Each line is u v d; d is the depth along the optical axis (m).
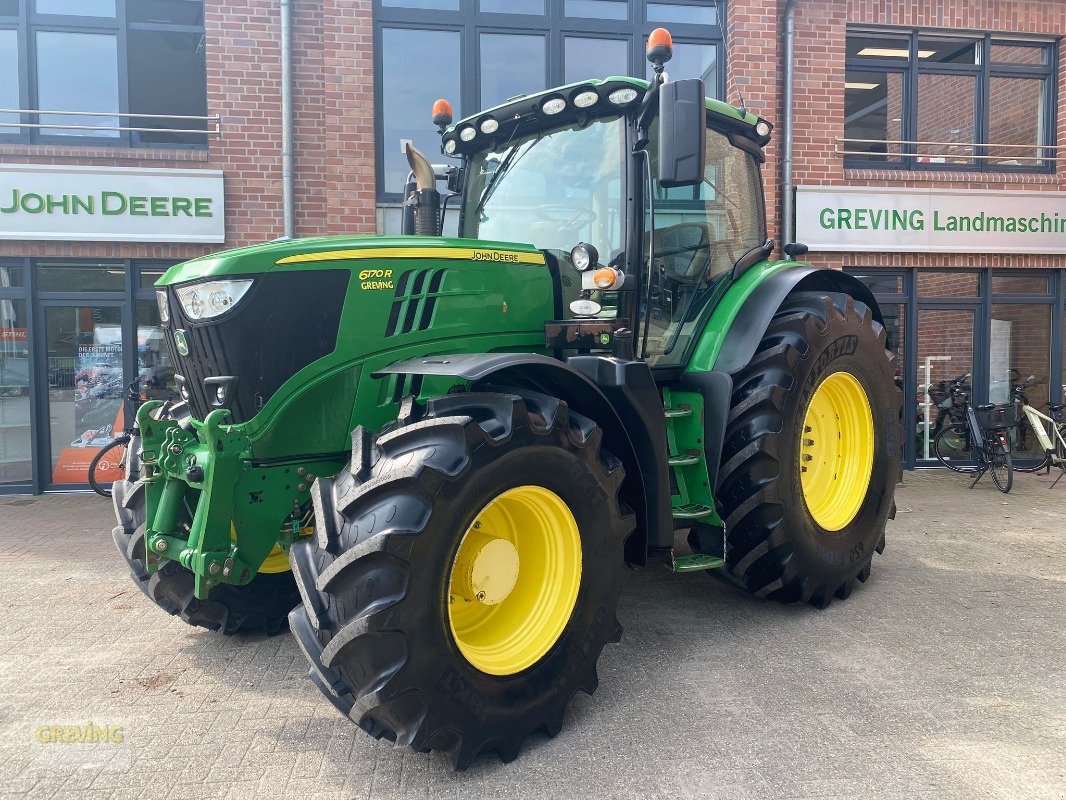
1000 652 3.51
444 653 2.45
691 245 4.07
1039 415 8.17
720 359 3.91
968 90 8.68
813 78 8.07
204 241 7.28
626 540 3.34
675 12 8.09
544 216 3.89
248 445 2.88
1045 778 2.48
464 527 2.49
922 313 8.65
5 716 2.97
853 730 2.79
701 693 3.11
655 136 3.79
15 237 6.97
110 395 7.60
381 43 7.64
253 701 3.09
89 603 4.32
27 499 7.29
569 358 3.32
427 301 3.22
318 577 2.43
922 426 8.79
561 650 2.78
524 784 2.47
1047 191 8.45
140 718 2.95
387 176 7.74
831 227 8.13
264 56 7.30
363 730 2.66
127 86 7.38
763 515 3.74
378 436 2.74
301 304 2.96
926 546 5.41
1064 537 5.65
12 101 7.38
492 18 7.77
